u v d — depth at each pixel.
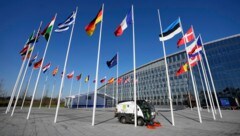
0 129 9.27
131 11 13.89
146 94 68.94
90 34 13.77
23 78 18.83
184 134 8.66
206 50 58.84
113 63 18.31
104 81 34.91
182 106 50.34
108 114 25.42
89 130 9.59
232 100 47.28
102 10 13.84
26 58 19.28
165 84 63.06
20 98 59.19
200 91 53.62
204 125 12.38
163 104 61.31
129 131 9.45
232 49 53.28
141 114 12.16
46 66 25.73
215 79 53.59
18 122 12.58
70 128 10.19
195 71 55.78
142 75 73.69
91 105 60.97
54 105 68.56
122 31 13.96
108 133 8.73
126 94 67.44
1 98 52.31
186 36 16.72
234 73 50.53
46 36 16.06
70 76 36.06
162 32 14.82
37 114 21.81
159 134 8.61
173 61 62.75
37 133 8.32
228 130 9.98
